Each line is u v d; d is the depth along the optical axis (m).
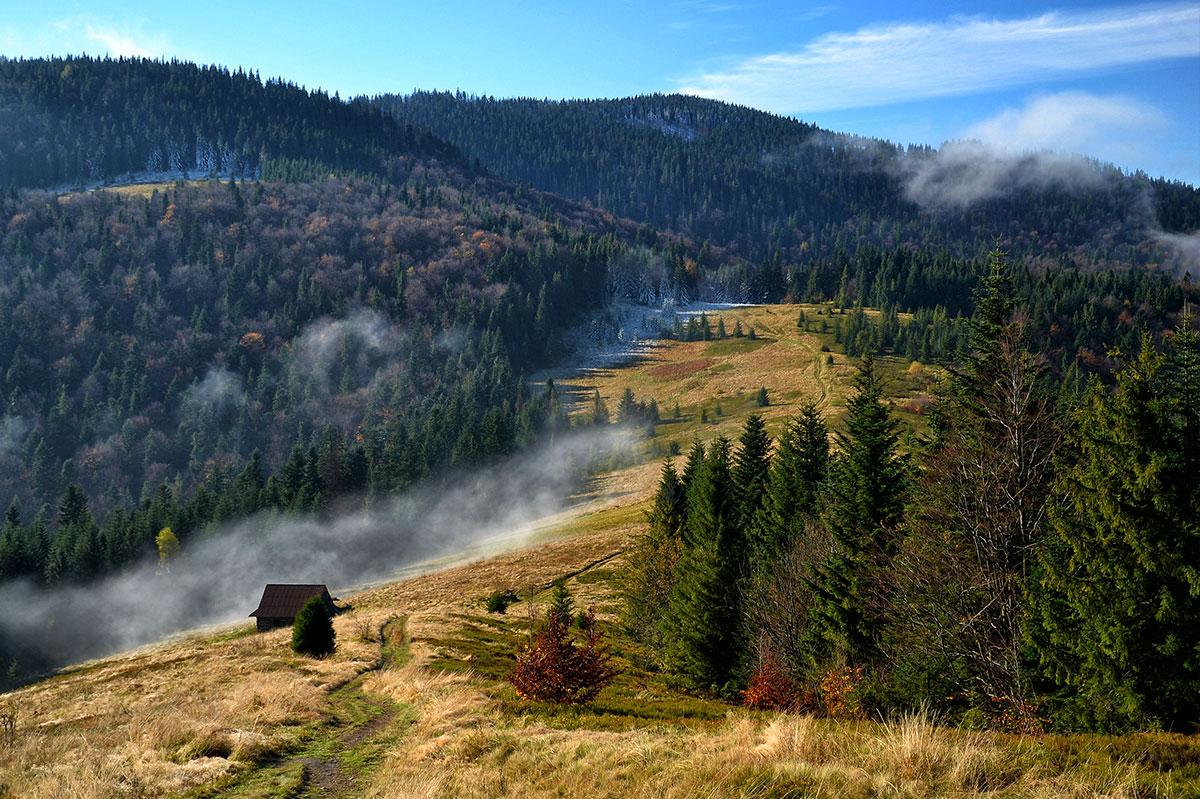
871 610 23.56
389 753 14.88
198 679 30.33
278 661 33.44
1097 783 7.50
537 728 14.61
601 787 9.84
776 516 37.34
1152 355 15.40
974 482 19.25
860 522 25.73
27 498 148.38
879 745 9.16
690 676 30.89
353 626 49.47
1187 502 14.38
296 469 118.06
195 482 154.75
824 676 22.20
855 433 27.48
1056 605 16.05
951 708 18.08
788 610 27.94
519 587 68.69
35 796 11.55
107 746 14.98
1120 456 15.13
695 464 53.88
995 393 20.36
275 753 14.79
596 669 21.44
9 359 188.75
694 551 35.00
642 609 43.88
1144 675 14.30
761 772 8.86
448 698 19.52
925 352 180.75
